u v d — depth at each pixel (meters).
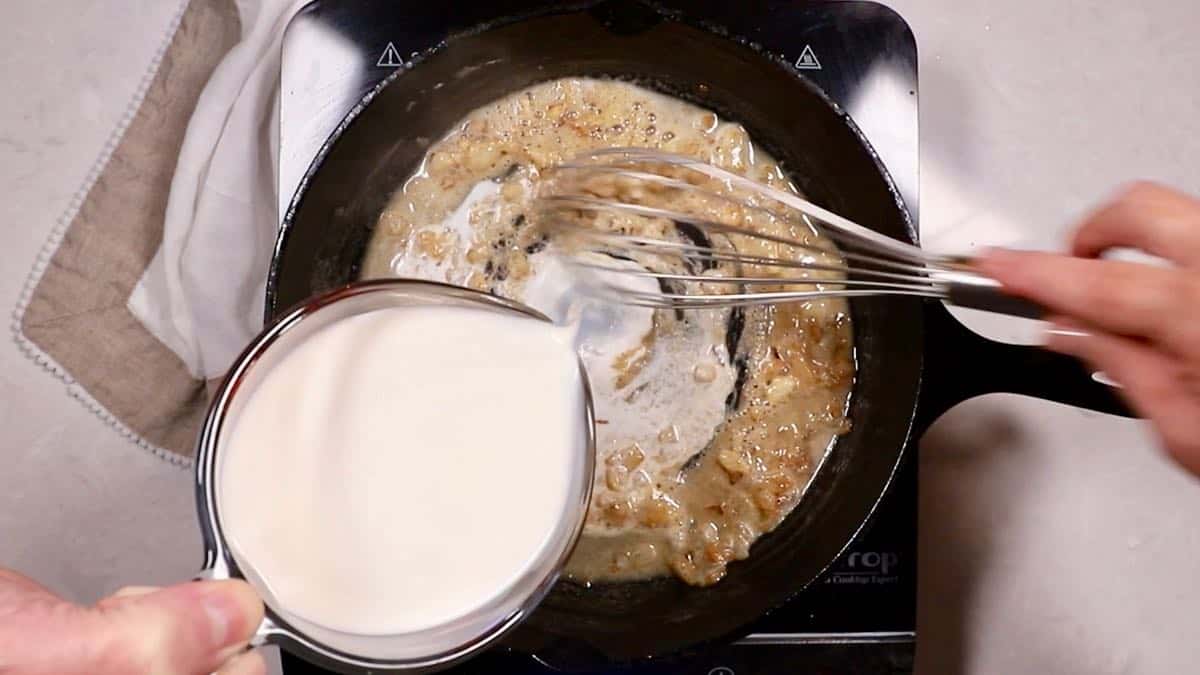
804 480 0.46
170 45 0.50
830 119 0.43
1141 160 0.49
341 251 0.46
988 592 0.47
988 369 0.41
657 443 0.46
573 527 0.34
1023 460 0.47
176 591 0.26
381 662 0.30
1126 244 0.30
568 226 0.47
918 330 0.40
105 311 0.48
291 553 0.32
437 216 0.48
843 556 0.44
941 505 0.47
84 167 0.49
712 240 0.47
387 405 0.34
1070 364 0.40
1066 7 0.50
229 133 0.48
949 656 0.47
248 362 0.32
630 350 0.46
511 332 0.36
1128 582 0.47
